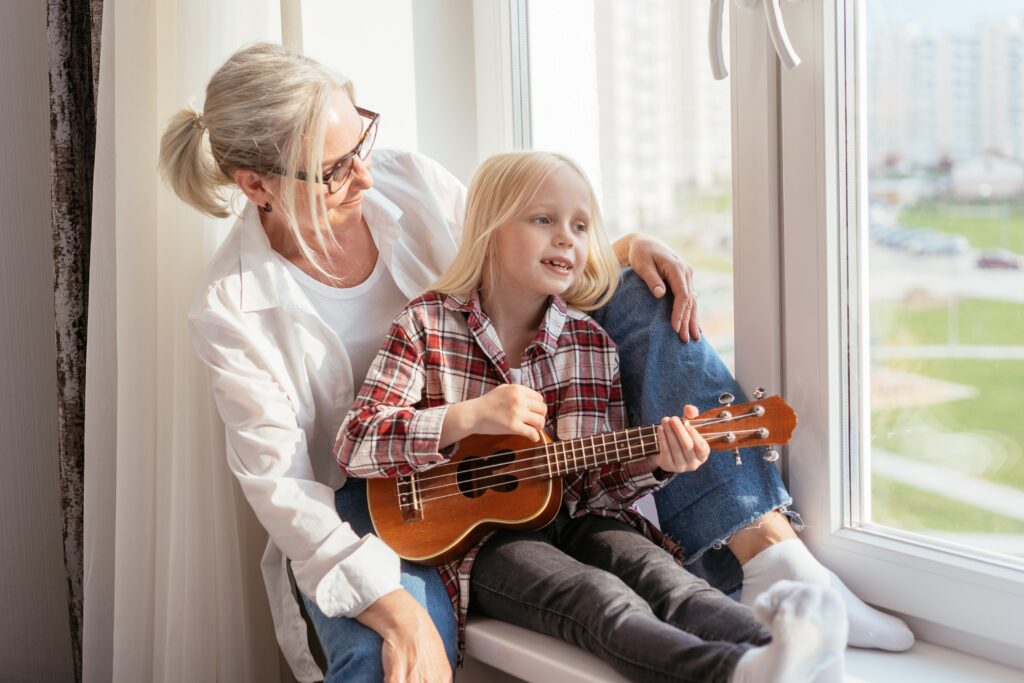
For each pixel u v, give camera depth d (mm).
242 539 1562
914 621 1263
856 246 1308
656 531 1345
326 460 1410
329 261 1390
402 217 1560
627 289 1415
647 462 1264
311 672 1401
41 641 1827
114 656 1544
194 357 1484
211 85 1326
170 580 1499
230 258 1375
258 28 1526
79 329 1688
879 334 1296
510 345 1387
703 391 1327
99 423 1585
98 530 1598
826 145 1277
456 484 1270
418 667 1126
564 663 1145
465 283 1361
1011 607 1140
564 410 1354
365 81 1760
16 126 1766
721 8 1325
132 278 1515
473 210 1360
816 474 1338
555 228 1312
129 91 1503
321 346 1385
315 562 1201
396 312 1489
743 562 1287
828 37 1267
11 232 1771
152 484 1549
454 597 1283
